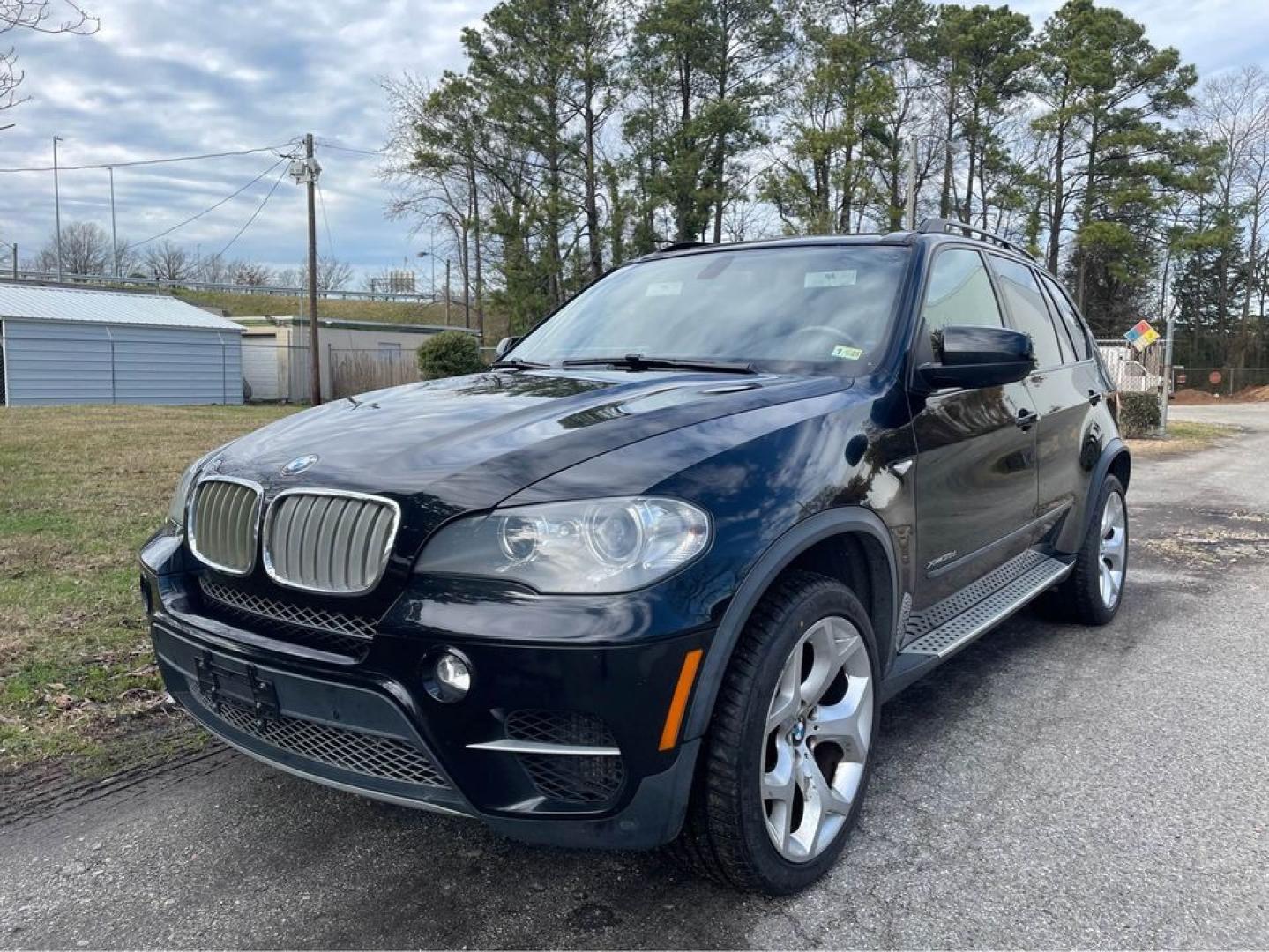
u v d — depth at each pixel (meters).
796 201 36.97
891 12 38.81
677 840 2.49
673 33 34.66
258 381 36.72
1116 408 5.57
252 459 2.74
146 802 3.15
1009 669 4.56
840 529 2.67
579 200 36.91
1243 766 3.46
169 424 15.70
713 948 2.38
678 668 2.19
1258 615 5.58
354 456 2.54
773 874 2.50
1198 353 66.94
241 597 2.63
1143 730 3.80
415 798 2.31
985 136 44.94
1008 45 44.00
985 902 2.58
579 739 2.20
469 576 2.23
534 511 2.24
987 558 3.84
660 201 35.06
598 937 2.42
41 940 2.41
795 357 3.35
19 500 7.90
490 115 35.84
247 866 2.77
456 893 2.63
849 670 2.80
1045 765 3.46
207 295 61.91
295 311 60.44
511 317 38.28
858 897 2.60
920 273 3.61
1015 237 47.78
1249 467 14.36
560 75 35.19
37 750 3.47
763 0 35.50
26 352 27.41
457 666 2.19
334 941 2.41
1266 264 64.12
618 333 3.87
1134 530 8.62
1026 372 3.28
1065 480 4.66
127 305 32.03
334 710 2.35
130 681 4.05
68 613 4.88
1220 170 53.34
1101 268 52.28
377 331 39.97
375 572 2.31
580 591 2.17
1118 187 45.34
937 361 3.47
